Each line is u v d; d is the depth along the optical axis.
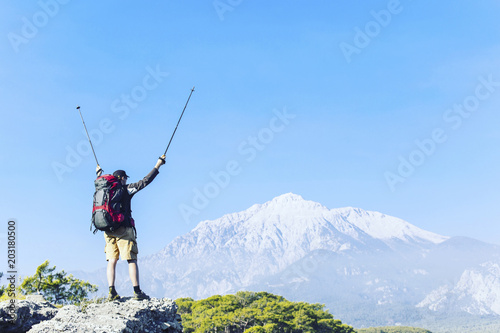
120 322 7.35
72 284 23.64
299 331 95.62
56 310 7.89
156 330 8.28
